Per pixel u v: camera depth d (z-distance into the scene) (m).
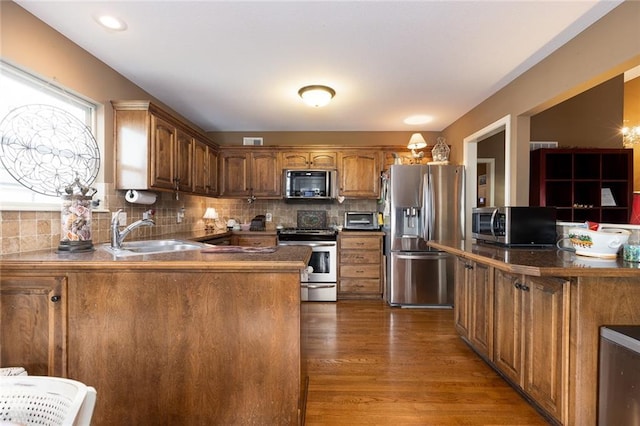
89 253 1.66
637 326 1.37
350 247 3.88
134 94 2.74
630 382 1.26
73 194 1.73
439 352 2.42
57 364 1.44
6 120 1.73
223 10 1.76
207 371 1.45
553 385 1.51
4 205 1.63
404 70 2.51
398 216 3.63
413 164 3.72
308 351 2.43
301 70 2.51
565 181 3.65
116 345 1.45
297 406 1.44
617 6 1.71
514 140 2.67
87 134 2.20
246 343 1.44
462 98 3.13
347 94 3.03
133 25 1.89
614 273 1.36
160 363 1.45
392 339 2.66
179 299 1.44
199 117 3.79
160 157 2.57
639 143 4.97
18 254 1.62
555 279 1.51
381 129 4.35
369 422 1.63
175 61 2.35
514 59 2.33
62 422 0.74
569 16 1.81
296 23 1.88
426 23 1.88
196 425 1.45
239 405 1.45
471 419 1.66
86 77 2.18
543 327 1.59
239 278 1.43
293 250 1.70
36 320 1.44
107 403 1.46
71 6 1.71
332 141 4.45
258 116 3.75
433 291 3.59
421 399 1.83
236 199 4.45
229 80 2.70
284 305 1.43
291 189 4.09
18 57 1.71
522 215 2.18
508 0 1.67
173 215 3.37
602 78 1.89
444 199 3.60
